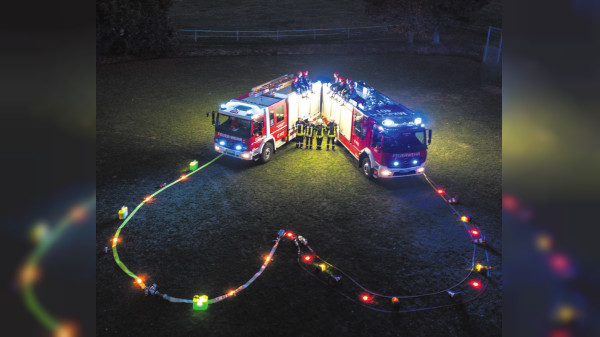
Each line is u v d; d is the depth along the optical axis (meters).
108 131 21.52
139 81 29.83
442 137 21.81
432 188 16.98
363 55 37.91
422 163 16.77
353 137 18.72
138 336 10.12
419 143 16.72
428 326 10.54
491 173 18.16
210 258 12.77
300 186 16.91
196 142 20.59
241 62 35.19
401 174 16.73
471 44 41.44
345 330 10.35
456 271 12.45
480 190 16.81
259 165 18.53
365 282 11.95
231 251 13.09
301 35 45.56
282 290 11.59
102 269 12.23
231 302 11.14
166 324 10.46
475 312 11.00
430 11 38.72
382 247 13.44
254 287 11.67
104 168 17.84
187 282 11.81
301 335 10.19
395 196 16.36
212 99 26.53
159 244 13.32
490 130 22.73
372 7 39.41
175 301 11.13
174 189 16.47
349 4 61.84
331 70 33.38
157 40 35.81
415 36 43.44
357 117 18.22
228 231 14.03
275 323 10.52
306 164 18.70
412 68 34.25
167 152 19.50
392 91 28.88
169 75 31.36
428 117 24.47
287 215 14.98
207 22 51.59
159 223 14.35
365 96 18.88
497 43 41.94
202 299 10.85
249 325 10.45
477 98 27.73
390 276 12.20
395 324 10.57
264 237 13.77
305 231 14.13
